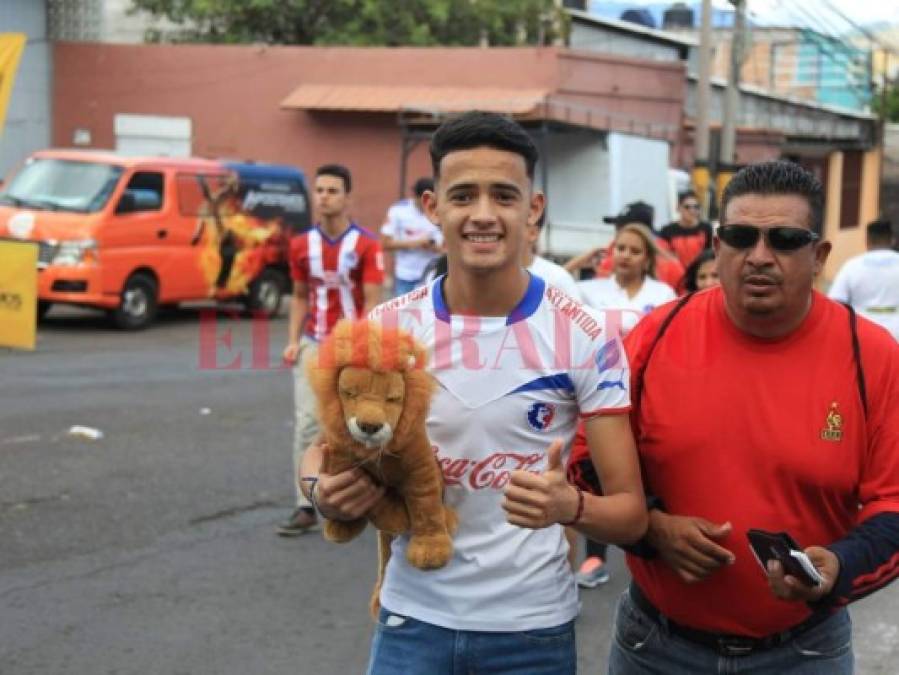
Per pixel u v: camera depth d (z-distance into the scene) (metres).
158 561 6.29
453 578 2.84
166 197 16.69
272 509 7.44
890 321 8.66
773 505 2.76
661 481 2.88
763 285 2.71
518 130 2.75
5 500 7.32
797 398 2.76
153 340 15.43
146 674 4.80
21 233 15.64
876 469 2.73
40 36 26.23
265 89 26.02
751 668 2.86
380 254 6.81
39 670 4.80
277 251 18.42
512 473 2.57
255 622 5.43
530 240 5.42
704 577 2.79
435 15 28.22
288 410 10.91
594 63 25.33
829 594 2.54
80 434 9.30
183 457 8.76
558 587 2.89
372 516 2.75
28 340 13.98
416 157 25.17
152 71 26.36
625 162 20.00
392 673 2.89
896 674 5.03
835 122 33.81
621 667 3.10
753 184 2.73
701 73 22.33
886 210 38.19
